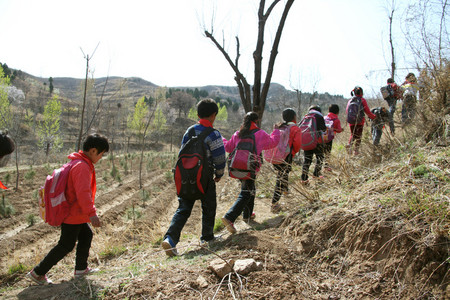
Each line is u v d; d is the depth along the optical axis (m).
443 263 2.17
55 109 25.67
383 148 4.26
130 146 35.97
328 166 4.38
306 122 5.21
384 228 2.64
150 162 16.75
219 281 2.61
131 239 5.58
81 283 3.02
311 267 2.80
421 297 2.15
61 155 22.83
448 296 2.04
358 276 2.52
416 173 3.12
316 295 2.43
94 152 3.33
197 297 2.42
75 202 3.23
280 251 3.04
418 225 2.48
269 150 4.63
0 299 3.00
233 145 4.44
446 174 2.89
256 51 7.11
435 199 2.59
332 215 3.16
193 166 3.64
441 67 4.09
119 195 10.06
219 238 4.06
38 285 3.30
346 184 3.79
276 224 3.94
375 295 2.31
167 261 3.35
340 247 2.86
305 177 4.93
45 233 6.45
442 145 3.54
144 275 2.89
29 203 8.97
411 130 4.32
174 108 84.75
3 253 5.33
